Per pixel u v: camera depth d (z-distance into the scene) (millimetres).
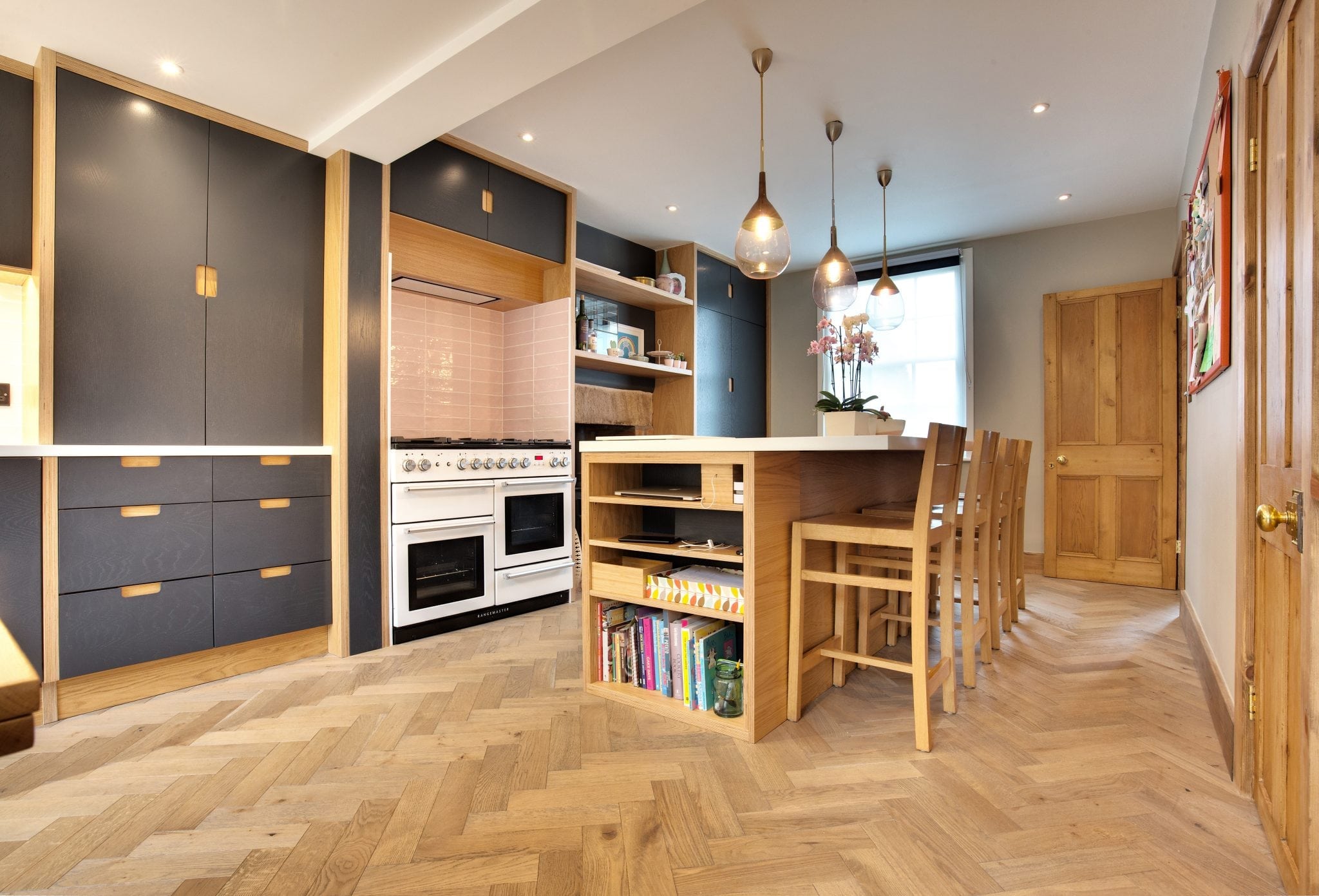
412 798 1669
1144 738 2010
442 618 3168
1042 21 2508
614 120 3238
